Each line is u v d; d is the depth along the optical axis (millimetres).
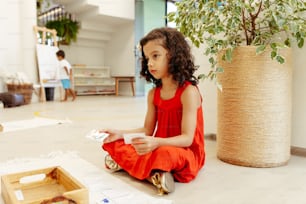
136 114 3395
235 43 1460
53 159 1509
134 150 1211
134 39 7102
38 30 5348
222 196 1039
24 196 964
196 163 1235
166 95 1262
